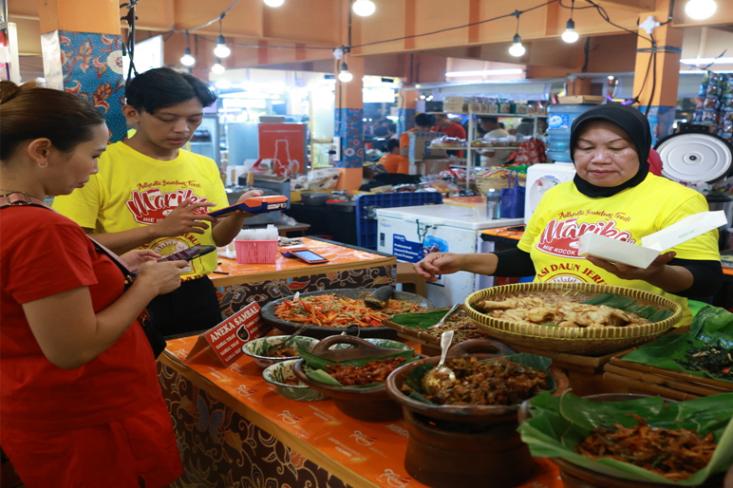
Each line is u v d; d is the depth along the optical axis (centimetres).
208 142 883
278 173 799
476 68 1559
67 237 129
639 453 95
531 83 1164
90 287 139
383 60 1347
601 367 135
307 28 925
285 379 161
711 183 437
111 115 302
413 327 172
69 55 290
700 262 170
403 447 132
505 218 477
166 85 213
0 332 135
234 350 180
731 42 1020
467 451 111
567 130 486
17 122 128
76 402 142
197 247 189
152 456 154
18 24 914
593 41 1129
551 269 195
